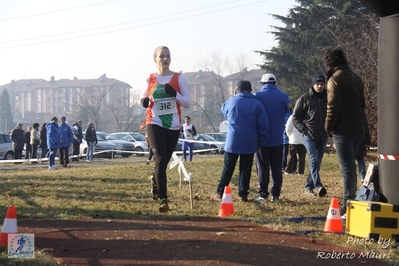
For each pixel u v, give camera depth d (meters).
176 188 11.98
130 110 81.00
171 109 8.52
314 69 41.88
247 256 5.95
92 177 14.58
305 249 6.39
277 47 46.84
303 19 45.84
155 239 6.58
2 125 112.31
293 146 15.50
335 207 7.48
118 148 35.75
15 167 24.50
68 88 127.56
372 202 7.11
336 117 8.15
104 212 8.70
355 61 30.36
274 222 7.91
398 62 7.45
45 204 9.54
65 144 24.33
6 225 6.20
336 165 17.98
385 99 7.57
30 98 133.25
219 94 82.25
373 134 23.19
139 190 11.62
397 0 7.32
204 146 38.41
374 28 31.36
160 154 8.41
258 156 10.37
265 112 10.05
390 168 7.54
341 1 43.03
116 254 5.92
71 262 5.61
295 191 11.86
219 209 9.16
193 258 5.80
